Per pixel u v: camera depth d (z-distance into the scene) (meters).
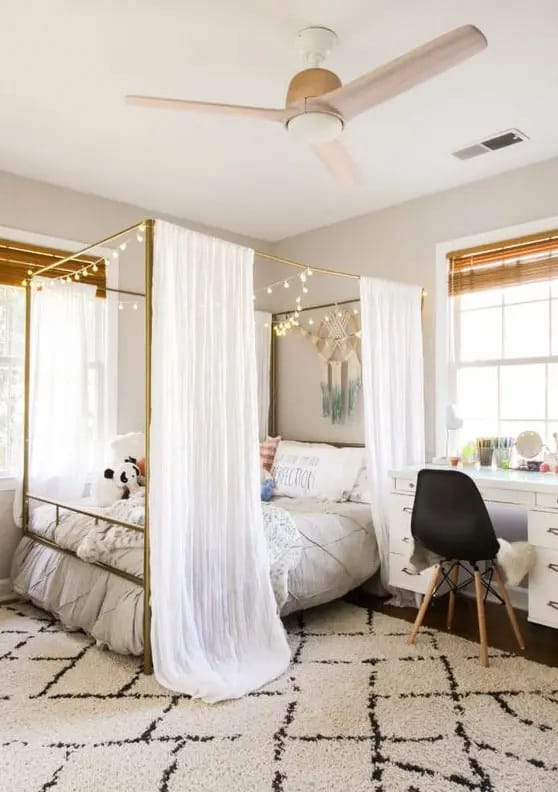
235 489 2.67
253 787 1.76
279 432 4.88
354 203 4.08
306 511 3.46
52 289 3.61
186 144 3.17
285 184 3.73
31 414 3.57
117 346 4.02
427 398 3.91
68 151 3.26
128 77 2.51
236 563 2.65
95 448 3.76
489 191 3.62
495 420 3.70
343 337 4.39
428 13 2.10
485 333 3.72
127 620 2.59
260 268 4.94
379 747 1.97
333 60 2.39
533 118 2.87
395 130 2.99
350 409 4.34
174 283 2.54
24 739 2.02
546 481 2.82
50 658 2.68
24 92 2.64
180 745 1.98
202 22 2.15
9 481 3.59
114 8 2.07
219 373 2.66
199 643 2.53
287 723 2.12
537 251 3.45
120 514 2.96
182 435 2.51
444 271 3.85
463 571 3.64
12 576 3.51
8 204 3.57
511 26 2.17
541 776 1.82
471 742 2.00
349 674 2.52
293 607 3.03
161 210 4.23
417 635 2.98
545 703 2.27
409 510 3.26
